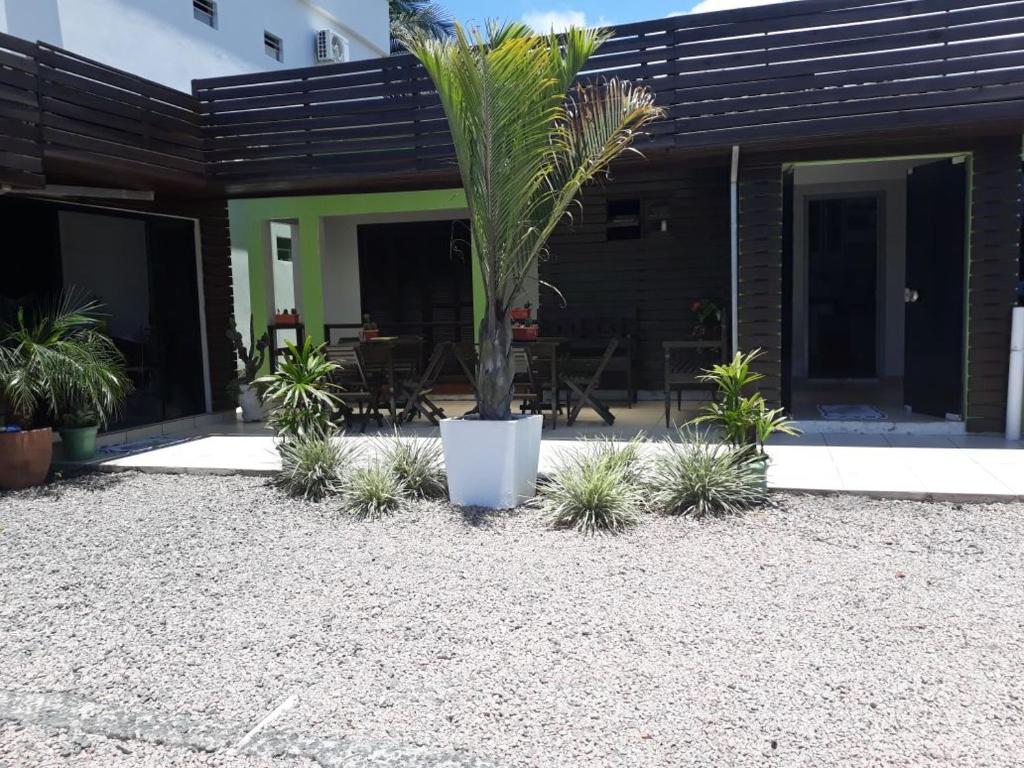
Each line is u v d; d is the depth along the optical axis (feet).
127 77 21.31
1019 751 7.34
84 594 12.28
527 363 23.54
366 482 16.44
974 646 9.52
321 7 42.57
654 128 20.70
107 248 24.71
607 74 21.01
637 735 7.79
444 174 22.89
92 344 20.80
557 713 8.25
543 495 16.43
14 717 8.63
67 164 20.03
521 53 14.42
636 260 30.12
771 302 21.63
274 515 16.25
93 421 21.72
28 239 21.80
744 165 21.58
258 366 27.99
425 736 7.94
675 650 9.61
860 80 19.25
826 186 32.48
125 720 8.47
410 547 13.93
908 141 20.68
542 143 15.23
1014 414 20.66
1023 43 18.21
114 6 27.86
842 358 33.37
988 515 14.75
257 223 32.71
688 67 20.36
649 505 15.58
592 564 12.76
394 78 22.67
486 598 11.46
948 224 21.85
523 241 15.96
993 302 20.80
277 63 38.65
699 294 29.53
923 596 11.11
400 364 26.12
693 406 28.35
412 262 36.55
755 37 19.92
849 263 32.86
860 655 9.35
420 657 9.66
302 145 23.52
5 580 12.99
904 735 7.64
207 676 9.42
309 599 11.69
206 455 21.72
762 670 9.04
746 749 7.50
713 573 12.21
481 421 15.99
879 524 14.44
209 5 33.81
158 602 11.84
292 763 7.60
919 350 23.44
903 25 18.92
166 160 22.72
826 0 19.42
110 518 16.43
